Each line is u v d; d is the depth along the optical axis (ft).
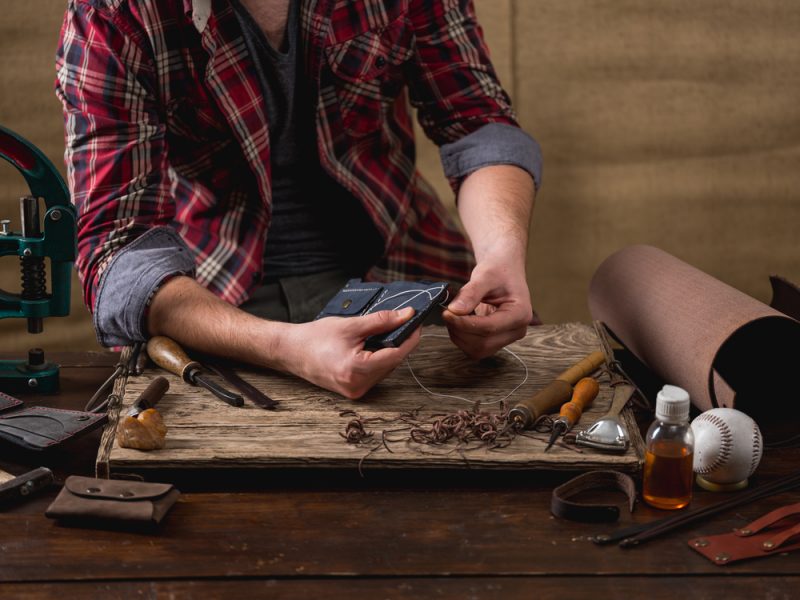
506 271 5.14
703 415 4.08
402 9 6.05
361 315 4.82
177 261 5.26
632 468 4.06
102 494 3.84
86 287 5.44
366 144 6.38
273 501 3.96
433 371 4.99
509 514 3.85
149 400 4.50
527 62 8.52
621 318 5.42
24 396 5.02
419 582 3.43
